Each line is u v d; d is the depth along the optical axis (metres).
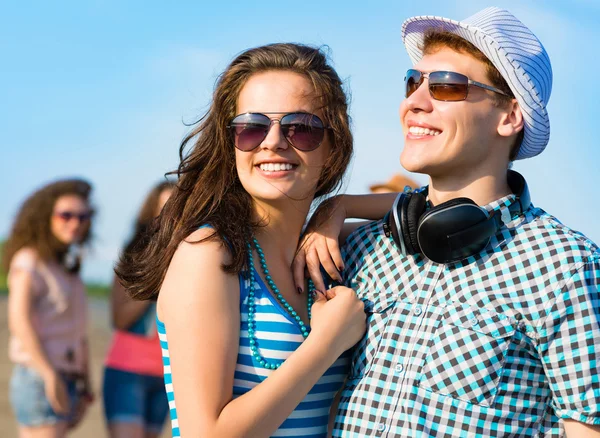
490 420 2.12
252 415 2.07
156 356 4.46
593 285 2.11
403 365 2.21
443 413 2.14
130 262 2.53
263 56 2.36
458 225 2.17
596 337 2.07
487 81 2.26
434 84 2.26
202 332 2.12
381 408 2.21
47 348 4.52
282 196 2.31
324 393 2.33
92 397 4.68
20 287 4.46
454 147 2.25
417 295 2.27
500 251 2.22
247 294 2.24
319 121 2.32
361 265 2.46
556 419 2.17
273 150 2.28
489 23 2.25
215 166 2.36
